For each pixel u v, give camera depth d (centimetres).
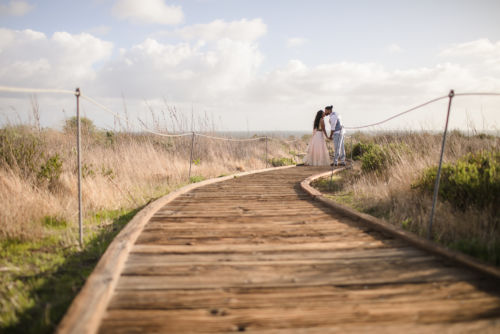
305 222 397
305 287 225
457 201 391
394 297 211
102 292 202
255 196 575
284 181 773
